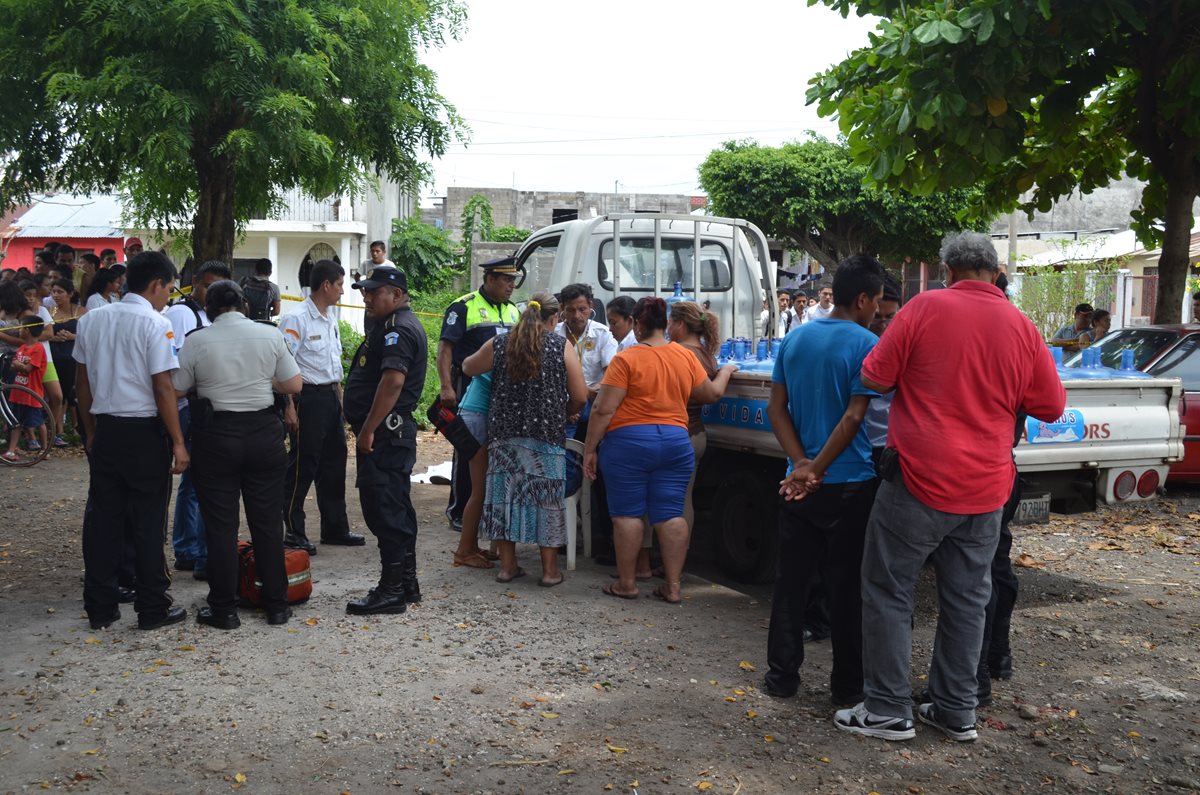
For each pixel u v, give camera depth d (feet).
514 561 21.44
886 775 12.81
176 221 49.39
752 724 14.30
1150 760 13.34
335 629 18.07
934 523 13.35
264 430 17.83
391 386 18.35
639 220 31.55
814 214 102.27
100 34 37.86
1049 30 26.91
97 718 14.14
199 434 17.53
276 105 37.42
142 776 12.51
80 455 37.24
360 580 21.33
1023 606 20.21
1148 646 17.81
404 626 18.29
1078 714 14.82
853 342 14.64
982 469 13.28
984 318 13.26
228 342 17.57
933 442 13.21
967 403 13.23
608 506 20.42
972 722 13.85
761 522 21.20
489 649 17.15
